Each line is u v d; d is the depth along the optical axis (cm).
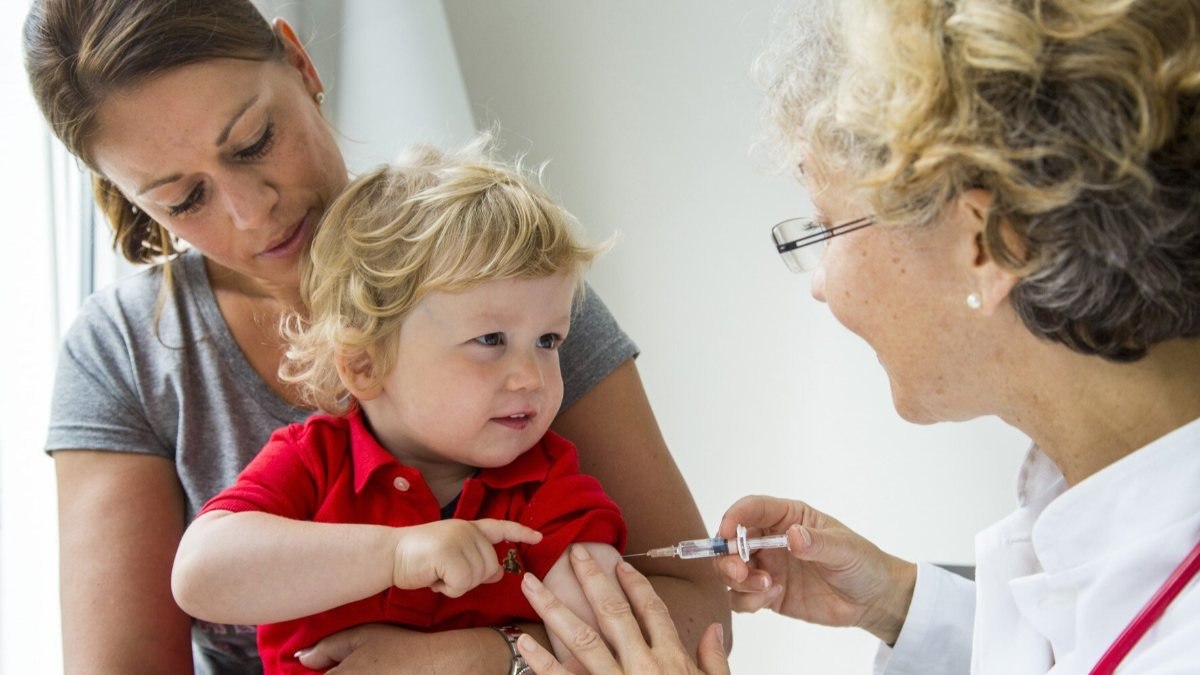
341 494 135
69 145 141
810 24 115
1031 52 90
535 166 252
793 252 124
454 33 254
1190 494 99
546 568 133
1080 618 103
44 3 134
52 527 206
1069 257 95
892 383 118
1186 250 93
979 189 98
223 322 159
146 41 130
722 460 245
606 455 158
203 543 126
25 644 204
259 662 162
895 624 149
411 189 140
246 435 157
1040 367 106
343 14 259
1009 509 226
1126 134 90
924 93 95
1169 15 90
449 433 134
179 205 140
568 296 137
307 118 145
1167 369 102
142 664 148
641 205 246
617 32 245
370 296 135
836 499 238
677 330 246
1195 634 90
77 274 209
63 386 161
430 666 123
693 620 145
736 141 239
